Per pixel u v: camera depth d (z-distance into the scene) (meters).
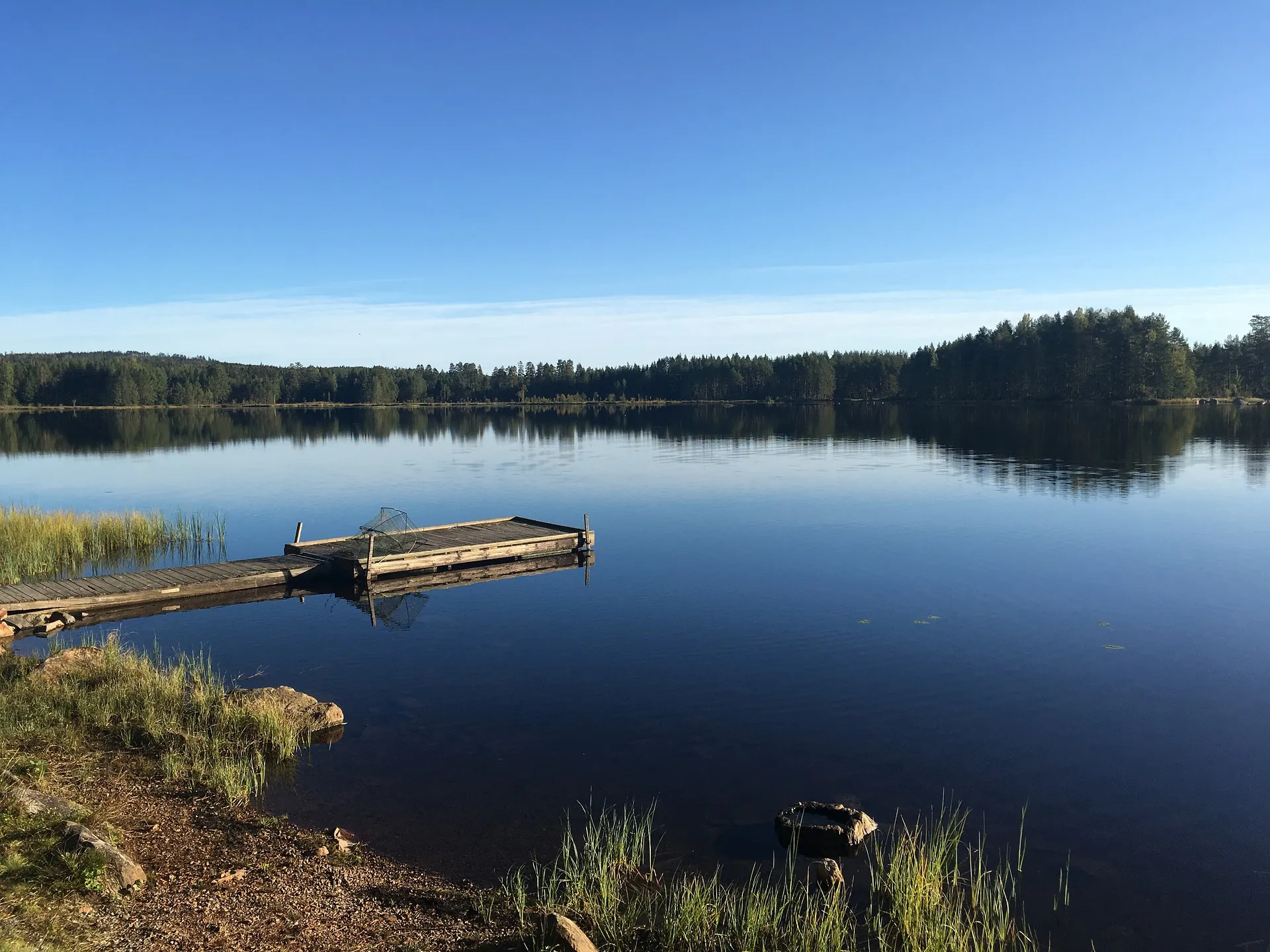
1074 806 8.98
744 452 50.78
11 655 13.28
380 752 10.30
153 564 22.69
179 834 8.01
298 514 30.61
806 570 20.00
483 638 15.23
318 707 11.16
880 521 26.33
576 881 7.36
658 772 9.77
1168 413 82.06
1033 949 6.74
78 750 9.69
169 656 14.44
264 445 62.38
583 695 12.22
